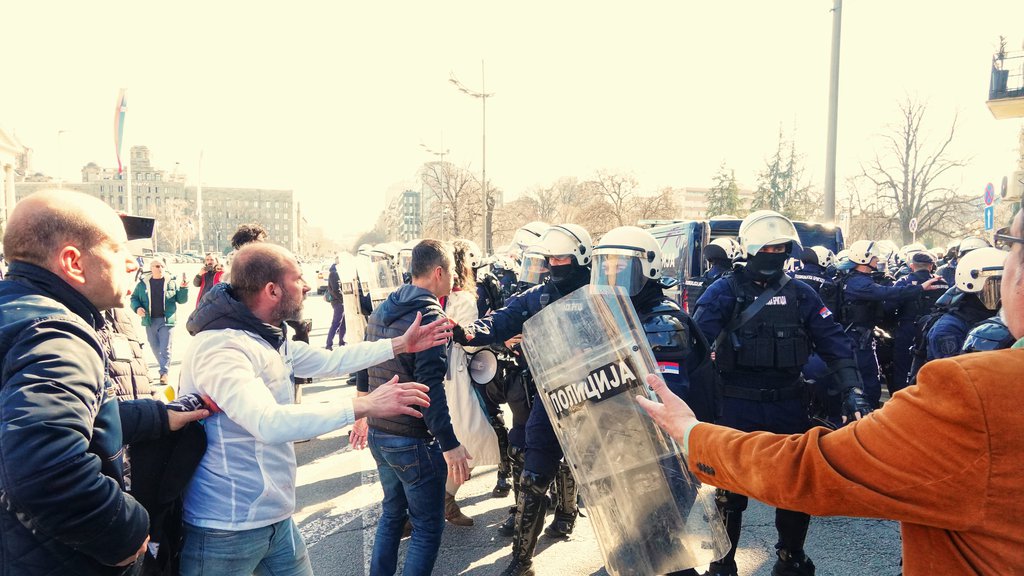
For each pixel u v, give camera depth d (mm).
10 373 1207
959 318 3537
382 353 2344
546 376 2088
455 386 3398
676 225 9195
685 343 2469
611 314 1945
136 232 2664
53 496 1162
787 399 2988
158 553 1665
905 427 971
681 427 1424
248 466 1783
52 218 1364
